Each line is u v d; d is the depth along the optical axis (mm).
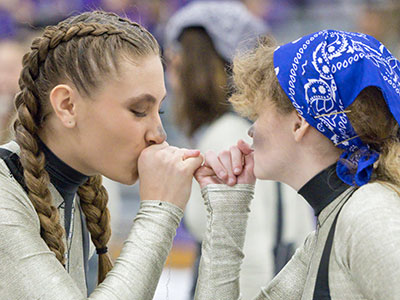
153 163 1970
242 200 2107
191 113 3193
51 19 5051
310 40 1832
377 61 1756
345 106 1749
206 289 2041
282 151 1883
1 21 4809
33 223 1845
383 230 1574
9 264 1758
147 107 1945
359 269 1598
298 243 3105
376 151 1769
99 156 1947
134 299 1798
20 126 1914
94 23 1936
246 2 5633
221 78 3158
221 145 2867
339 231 1677
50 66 1907
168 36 3520
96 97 1885
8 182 1845
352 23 5906
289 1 6012
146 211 1947
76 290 1784
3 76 3674
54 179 1981
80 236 2158
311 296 1765
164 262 1911
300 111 1806
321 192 1825
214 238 2070
